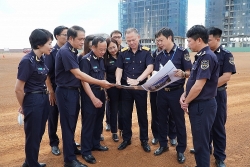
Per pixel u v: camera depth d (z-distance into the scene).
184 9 60.56
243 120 6.09
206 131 3.06
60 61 3.50
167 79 3.48
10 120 6.22
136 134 5.24
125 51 4.32
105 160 3.99
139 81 3.99
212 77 2.97
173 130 4.62
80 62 3.89
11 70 17.86
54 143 4.32
